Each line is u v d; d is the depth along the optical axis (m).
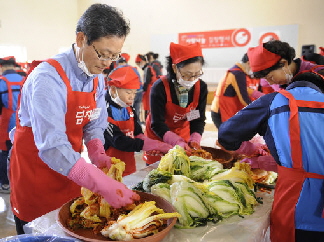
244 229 1.21
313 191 1.16
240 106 3.17
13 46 8.21
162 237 1.08
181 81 2.14
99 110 1.61
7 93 3.33
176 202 1.22
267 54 1.43
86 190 1.25
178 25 9.91
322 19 8.20
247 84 3.17
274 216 1.30
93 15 1.18
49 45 9.30
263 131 1.31
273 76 1.50
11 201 1.66
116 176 1.34
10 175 1.63
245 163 1.55
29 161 1.49
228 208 1.29
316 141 1.14
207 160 1.65
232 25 9.23
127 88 2.01
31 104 1.27
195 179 1.56
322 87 1.35
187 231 1.19
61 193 1.57
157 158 2.50
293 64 1.51
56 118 1.26
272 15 8.73
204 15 9.53
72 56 1.39
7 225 2.93
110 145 2.16
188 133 2.54
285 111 1.20
